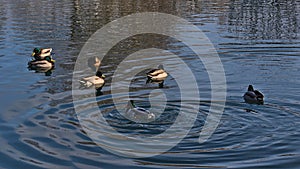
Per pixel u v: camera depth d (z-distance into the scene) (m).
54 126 13.66
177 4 56.94
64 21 39.94
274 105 15.61
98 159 11.34
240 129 13.12
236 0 61.09
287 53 24.83
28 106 15.84
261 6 52.19
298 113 14.64
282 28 34.12
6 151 11.95
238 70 21.34
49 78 20.45
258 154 11.45
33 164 11.18
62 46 28.34
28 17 42.66
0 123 14.06
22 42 29.58
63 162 11.23
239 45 27.38
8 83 19.48
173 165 10.95
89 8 51.88
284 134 12.71
